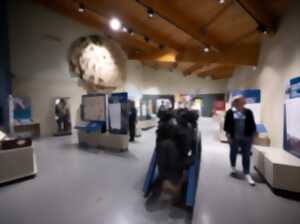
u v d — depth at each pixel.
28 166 2.93
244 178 3.02
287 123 3.21
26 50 6.27
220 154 4.45
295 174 2.39
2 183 2.69
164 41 6.35
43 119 6.79
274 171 2.50
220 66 9.86
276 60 4.23
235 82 10.41
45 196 2.39
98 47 8.48
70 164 3.64
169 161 2.12
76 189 2.59
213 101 14.06
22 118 6.07
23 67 6.23
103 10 4.60
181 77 14.29
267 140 4.36
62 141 5.92
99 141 4.97
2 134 3.15
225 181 2.90
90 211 2.06
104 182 2.82
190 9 4.38
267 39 4.86
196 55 6.86
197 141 2.70
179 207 2.16
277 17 4.12
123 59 10.10
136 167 3.48
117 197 2.37
